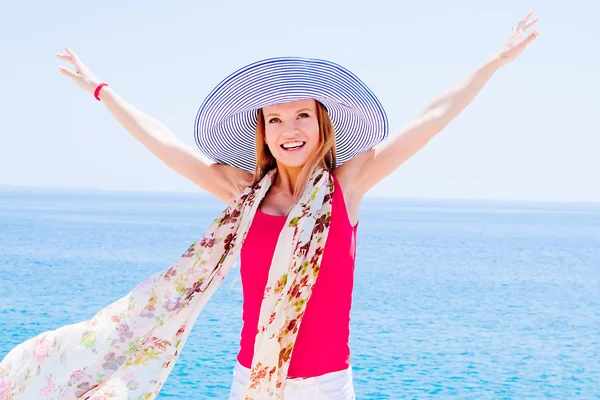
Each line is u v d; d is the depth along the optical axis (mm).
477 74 3193
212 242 3023
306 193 2857
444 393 10094
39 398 2854
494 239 53531
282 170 3010
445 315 17250
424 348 13148
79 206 112250
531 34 3113
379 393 9984
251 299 2891
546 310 18766
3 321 14242
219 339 12922
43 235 41469
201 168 3318
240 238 2957
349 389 2811
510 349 13406
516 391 10367
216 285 2982
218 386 9797
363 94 2848
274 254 2793
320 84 2799
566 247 46312
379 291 21344
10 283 20234
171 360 2922
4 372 2863
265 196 3041
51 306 16312
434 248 41500
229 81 2842
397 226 73000
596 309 19109
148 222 64625
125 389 2828
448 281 24469
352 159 3074
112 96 3414
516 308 18969
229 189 3277
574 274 28359
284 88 2795
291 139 2867
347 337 2867
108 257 29234
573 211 193250
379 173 3082
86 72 3438
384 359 12102
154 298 2975
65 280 21375
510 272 28422
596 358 12812
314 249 2762
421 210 163125
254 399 2727
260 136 3062
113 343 2912
